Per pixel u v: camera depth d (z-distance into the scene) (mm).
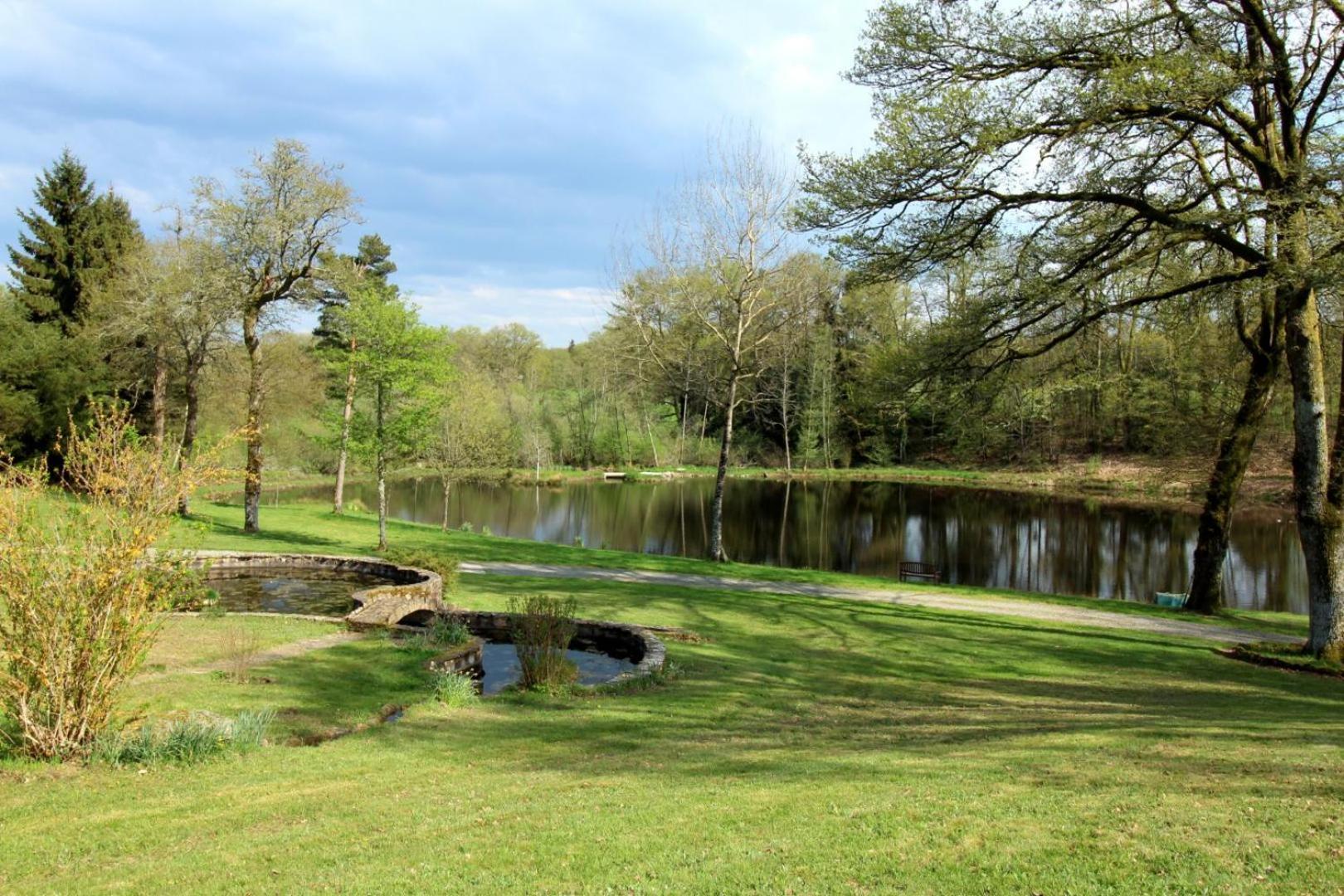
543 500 46312
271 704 8539
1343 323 14969
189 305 25219
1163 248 12508
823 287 35250
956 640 14523
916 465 58188
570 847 4590
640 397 60875
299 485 49250
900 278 13750
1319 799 4785
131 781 6066
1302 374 12570
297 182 24734
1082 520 36125
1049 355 15664
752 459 63500
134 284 26047
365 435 24016
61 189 34406
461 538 27844
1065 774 5734
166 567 7176
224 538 24484
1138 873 3809
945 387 14711
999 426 16016
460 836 4891
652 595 17953
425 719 8406
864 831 4637
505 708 9133
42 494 6656
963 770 6020
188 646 11070
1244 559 28125
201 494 37094
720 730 8234
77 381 29250
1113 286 13922
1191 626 16953
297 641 11773
